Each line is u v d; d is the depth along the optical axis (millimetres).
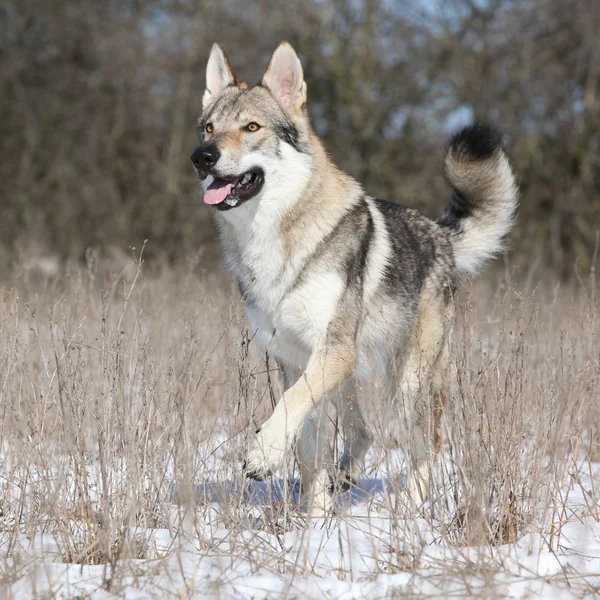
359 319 10430
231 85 11477
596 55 39469
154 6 42750
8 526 8680
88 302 13945
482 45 40344
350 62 39844
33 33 40781
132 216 40625
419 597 6844
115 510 8633
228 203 10109
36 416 9641
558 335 12914
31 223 38156
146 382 9625
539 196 40250
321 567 7746
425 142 41375
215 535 8570
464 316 9672
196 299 15016
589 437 11000
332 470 9195
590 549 8164
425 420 11062
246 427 9492
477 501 8305
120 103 41812
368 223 10797
